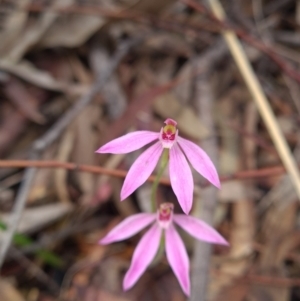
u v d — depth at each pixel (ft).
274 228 0.65
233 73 0.78
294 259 0.63
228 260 0.62
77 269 0.61
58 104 0.72
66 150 0.67
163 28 0.77
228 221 0.65
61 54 0.75
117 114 0.69
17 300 0.58
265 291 0.59
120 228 0.45
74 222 0.64
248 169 0.69
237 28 0.74
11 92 0.71
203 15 0.79
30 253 0.62
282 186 0.67
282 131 0.74
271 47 0.80
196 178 0.63
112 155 0.66
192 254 0.62
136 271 0.45
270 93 0.77
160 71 0.77
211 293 0.60
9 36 0.71
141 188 0.64
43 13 0.72
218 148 0.70
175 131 0.39
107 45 0.76
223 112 0.74
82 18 0.73
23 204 0.55
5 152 0.68
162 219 0.45
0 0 0.73
